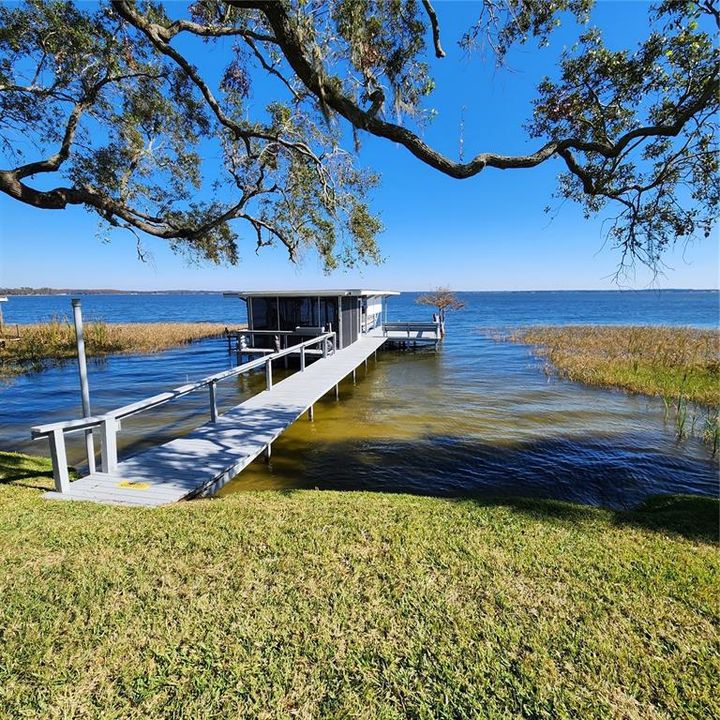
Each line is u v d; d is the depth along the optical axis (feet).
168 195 23.68
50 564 9.70
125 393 41.24
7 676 6.73
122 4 11.96
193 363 57.82
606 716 6.09
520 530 11.51
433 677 6.76
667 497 15.40
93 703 6.31
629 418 31.60
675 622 7.88
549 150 12.75
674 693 6.46
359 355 48.24
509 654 7.18
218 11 15.80
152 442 27.04
